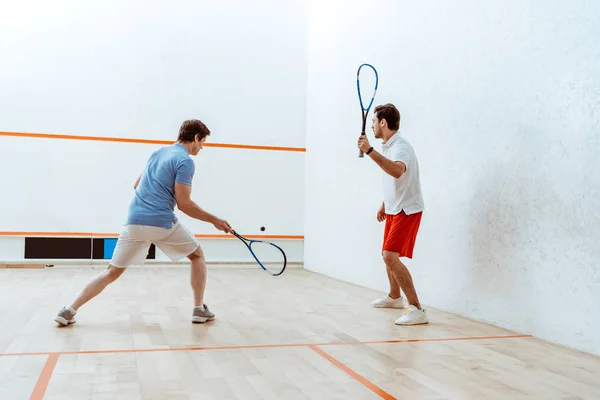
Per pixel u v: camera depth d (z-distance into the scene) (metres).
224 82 6.55
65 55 6.09
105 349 2.71
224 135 6.54
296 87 6.77
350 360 2.63
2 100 5.92
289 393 2.13
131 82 6.27
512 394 2.21
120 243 3.21
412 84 4.55
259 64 6.66
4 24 5.93
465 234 3.86
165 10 6.38
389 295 4.12
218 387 2.18
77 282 5.04
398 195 3.58
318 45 6.49
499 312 3.53
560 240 3.09
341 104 5.86
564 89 3.08
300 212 6.79
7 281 5.00
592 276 2.89
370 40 5.27
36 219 6.02
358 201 5.43
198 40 6.47
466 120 3.88
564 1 3.08
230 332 3.16
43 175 6.03
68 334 3.00
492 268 3.60
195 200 6.47
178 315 3.61
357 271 5.39
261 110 6.66
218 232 6.52
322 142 6.33
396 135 3.70
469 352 2.86
